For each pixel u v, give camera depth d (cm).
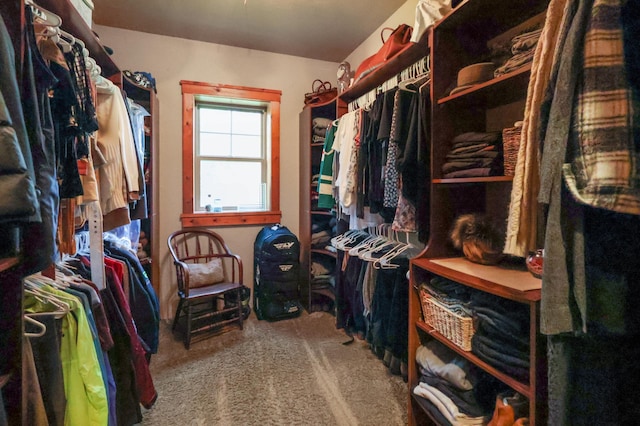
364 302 219
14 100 72
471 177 127
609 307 73
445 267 131
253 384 186
